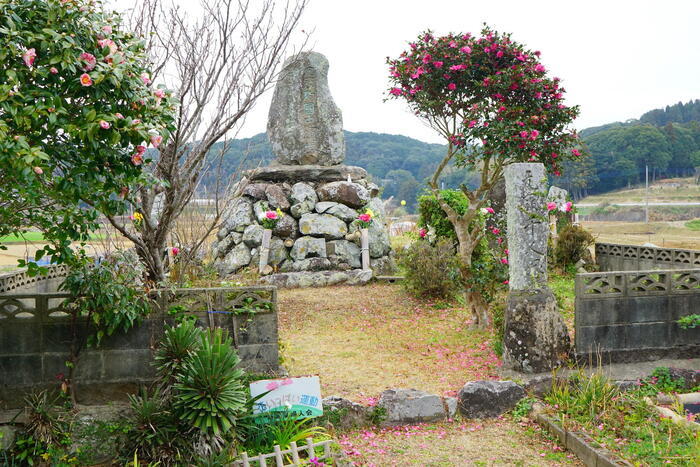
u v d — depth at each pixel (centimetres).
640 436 530
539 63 862
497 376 672
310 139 1499
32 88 382
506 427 588
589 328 682
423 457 520
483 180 878
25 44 376
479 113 848
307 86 1505
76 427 534
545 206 675
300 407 556
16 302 550
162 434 498
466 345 811
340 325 934
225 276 1274
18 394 552
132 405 527
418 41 902
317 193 1429
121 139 412
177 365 533
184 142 587
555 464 506
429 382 668
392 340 845
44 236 475
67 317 557
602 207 3975
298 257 1316
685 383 658
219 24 585
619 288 689
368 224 1343
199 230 764
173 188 593
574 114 855
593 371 668
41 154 346
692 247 1620
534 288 670
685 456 475
